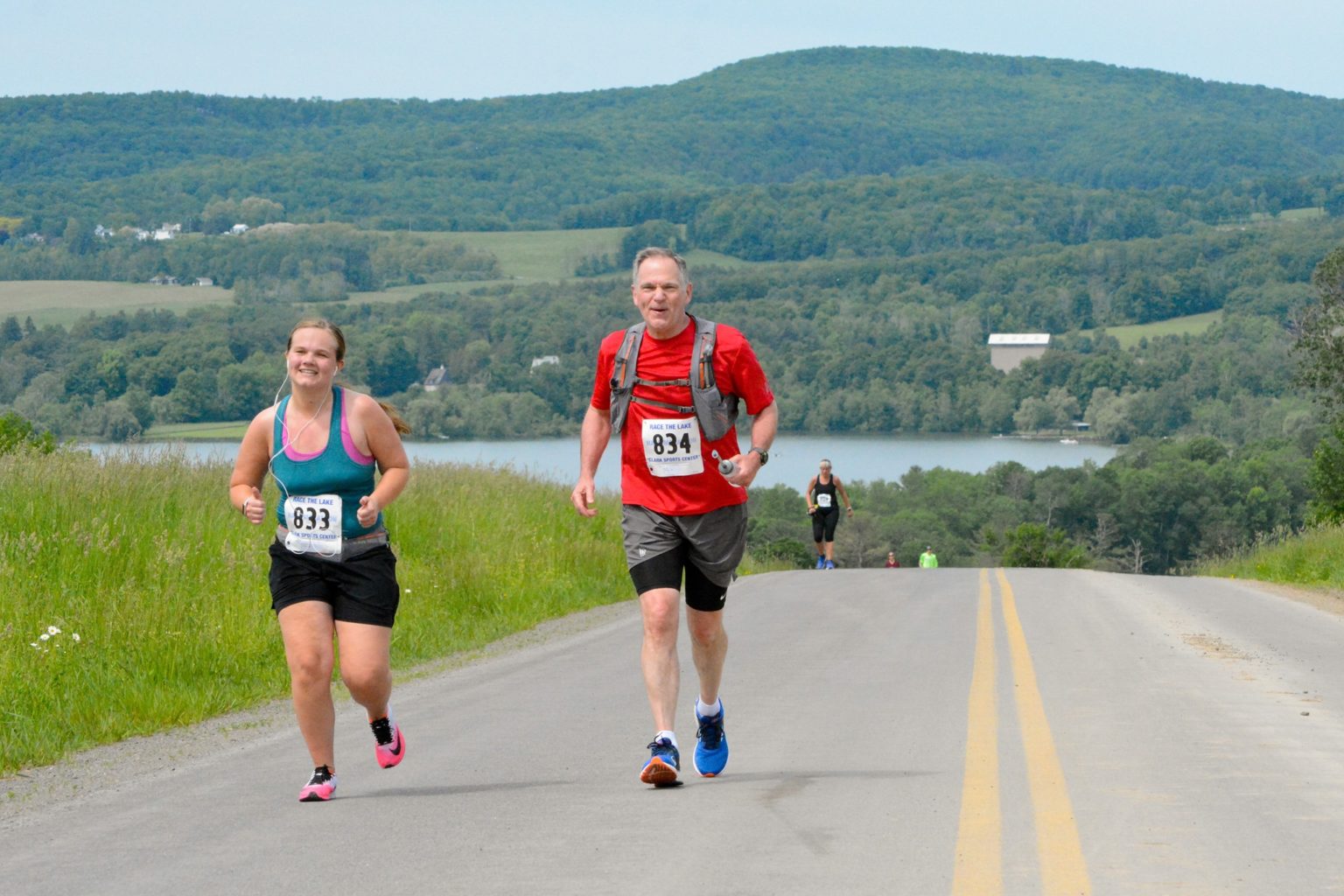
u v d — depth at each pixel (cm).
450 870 1312
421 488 5094
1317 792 1603
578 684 2598
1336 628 3500
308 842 1439
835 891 1220
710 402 1678
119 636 2753
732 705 2295
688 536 1698
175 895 1255
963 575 5594
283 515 1659
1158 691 2386
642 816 1514
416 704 2423
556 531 5378
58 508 3544
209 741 2177
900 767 1759
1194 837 1398
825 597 4453
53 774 1944
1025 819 1479
